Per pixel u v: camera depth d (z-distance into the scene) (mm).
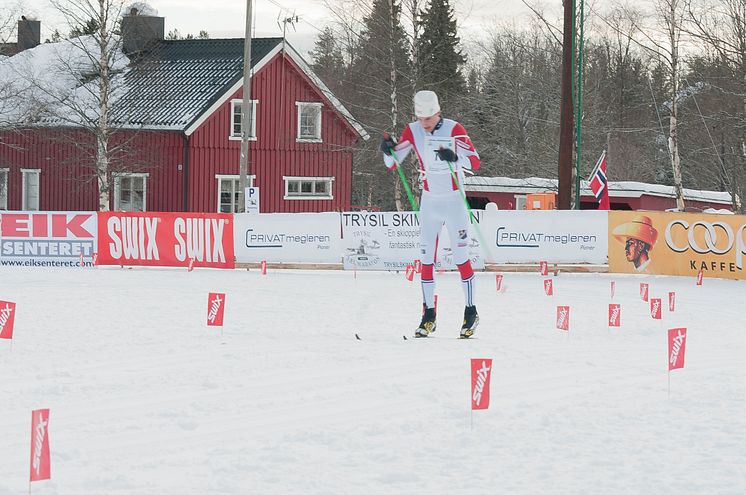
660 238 46594
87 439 12703
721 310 31953
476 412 14711
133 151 77750
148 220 49375
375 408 14930
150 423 13672
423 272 23391
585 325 26672
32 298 30875
